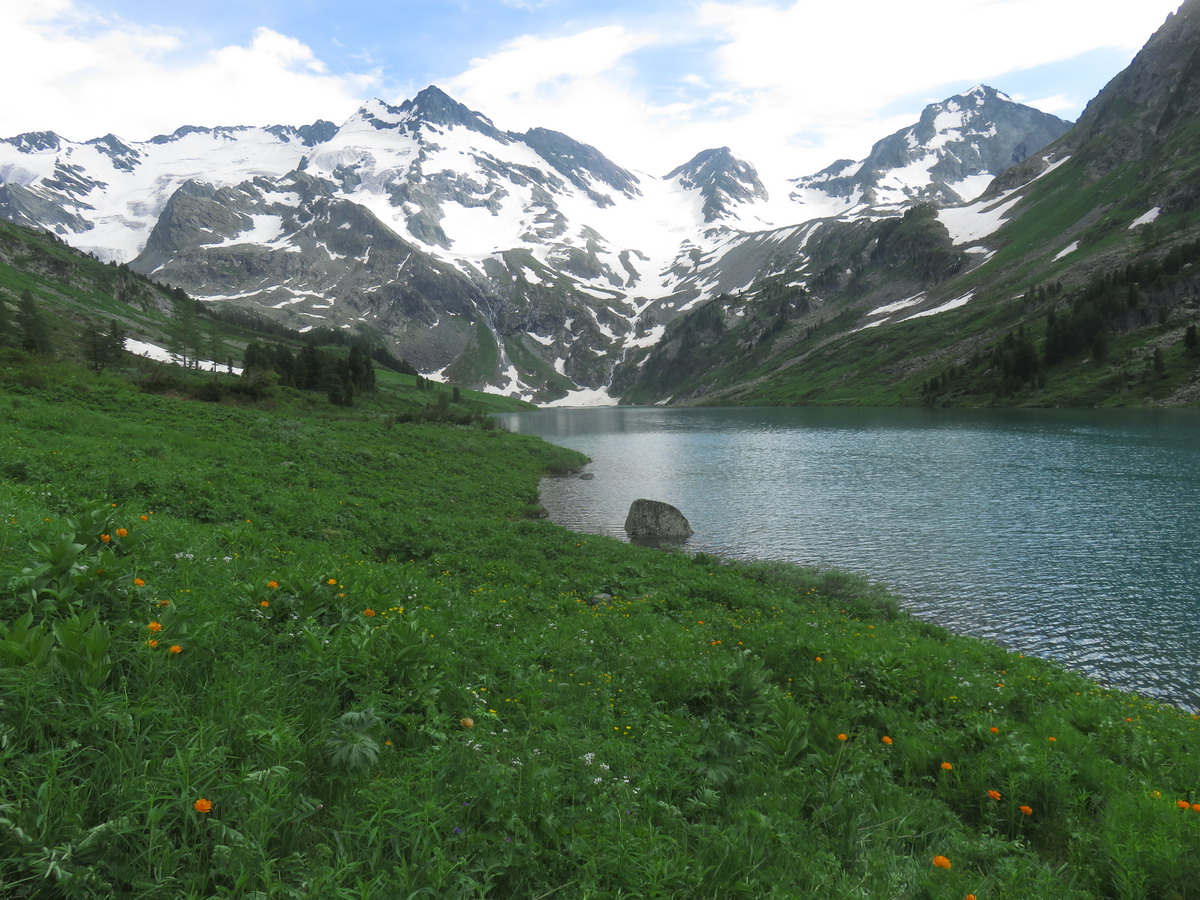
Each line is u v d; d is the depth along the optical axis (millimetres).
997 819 6508
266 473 31953
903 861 5254
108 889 3184
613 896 4059
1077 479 48750
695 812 5484
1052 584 26875
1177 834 5703
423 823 4176
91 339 100500
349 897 3484
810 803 5965
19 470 19547
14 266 159375
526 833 4410
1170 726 10867
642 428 135000
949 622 23203
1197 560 29531
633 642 12086
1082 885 5449
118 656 4863
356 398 105375
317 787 4539
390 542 22000
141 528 10930
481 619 11523
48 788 3520
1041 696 11836
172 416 43281
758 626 15812
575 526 39844
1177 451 60219
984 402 145625
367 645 6379
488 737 5793
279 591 7719
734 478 57594
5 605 5500
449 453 60688
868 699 9789
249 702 5008
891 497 45500
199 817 3836
